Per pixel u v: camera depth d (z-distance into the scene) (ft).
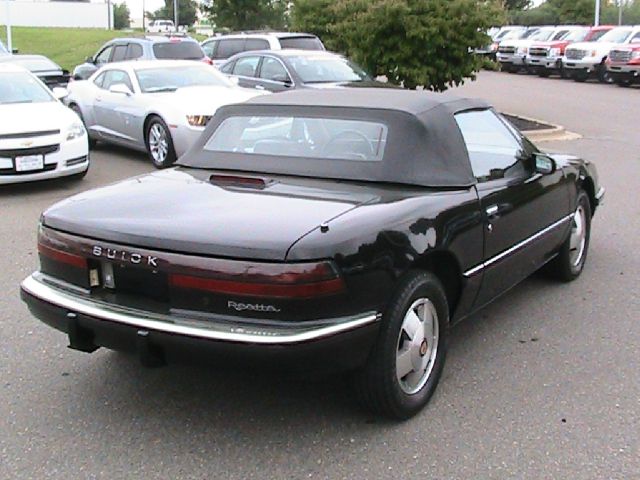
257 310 11.18
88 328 12.42
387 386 12.40
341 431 12.70
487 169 15.57
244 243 11.24
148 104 38.27
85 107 43.91
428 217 13.01
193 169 15.89
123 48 59.47
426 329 13.32
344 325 11.41
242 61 48.14
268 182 14.35
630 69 86.79
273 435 12.60
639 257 22.72
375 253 11.84
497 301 18.97
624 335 16.83
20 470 11.60
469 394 13.98
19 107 33.37
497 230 15.07
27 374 14.80
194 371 14.98
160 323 11.58
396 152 14.16
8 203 30.14
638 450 12.10
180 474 11.51
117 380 14.60
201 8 120.06
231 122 16.42
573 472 11.50
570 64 95.86
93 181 34.78
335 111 15.24
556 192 17.98
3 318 17.60
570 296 19.33
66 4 256.93
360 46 55.31
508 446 12.23
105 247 12.29
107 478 11.41
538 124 53.26
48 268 13.38
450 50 54.29
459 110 15.57
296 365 11.21
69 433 12.68
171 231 11.78
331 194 13.47
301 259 11.08
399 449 12.16
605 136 49.37
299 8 72.90
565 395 13.97
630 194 31.68
